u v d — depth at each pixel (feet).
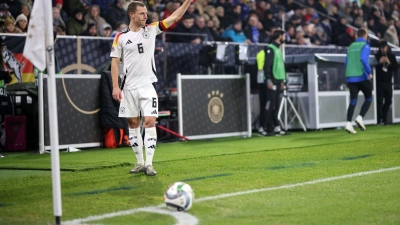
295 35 109.09
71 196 34.81
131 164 49.34
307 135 76.89
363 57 75.92
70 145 64.39
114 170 46.39
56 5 84.99
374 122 92.32
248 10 108.58
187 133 72.08
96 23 88.33
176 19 43.19
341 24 118.11
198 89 72.95
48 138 63.26
